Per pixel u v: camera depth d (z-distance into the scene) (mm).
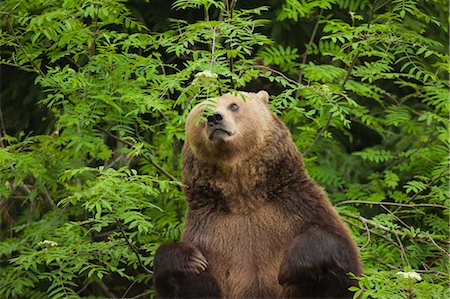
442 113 14875
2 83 17594
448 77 16406
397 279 9836
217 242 10211
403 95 17734
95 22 12805
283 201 10273
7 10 13281
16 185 14781
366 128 18188
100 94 12688
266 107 10656
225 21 11914
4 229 16156
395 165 16188
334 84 13953
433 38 16438
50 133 16219
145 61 12594
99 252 12391
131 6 16297
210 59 11430
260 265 10094
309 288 9766
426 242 12797
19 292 13367
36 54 12977
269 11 16953
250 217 10266
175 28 15984
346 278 9617
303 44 17375
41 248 13430
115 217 11258
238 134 10203
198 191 10477
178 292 9867
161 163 14984
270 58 14844
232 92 10195
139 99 12172
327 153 16891
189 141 10445
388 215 13133
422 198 14008
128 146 15000
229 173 10305
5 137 13703
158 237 13641
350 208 14570
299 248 9617
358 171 16984
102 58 12930
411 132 16016
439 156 15047
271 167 10359
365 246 12633
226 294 10086
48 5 13570
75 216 15422
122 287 16594
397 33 13188
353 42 13141
